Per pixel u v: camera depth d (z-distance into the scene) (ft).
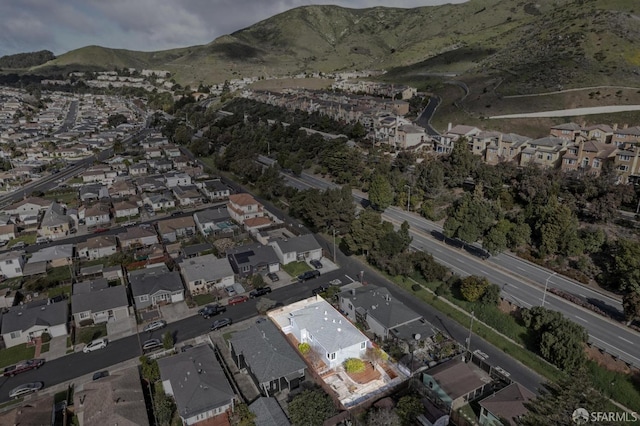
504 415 125.49
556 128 363.76
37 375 157.17
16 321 177.47
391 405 136.36
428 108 551.59
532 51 583.99
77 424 133.28
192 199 337.31
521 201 274.98
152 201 323.98
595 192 251.19
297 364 150.41
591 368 151.53
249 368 152.46
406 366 156.25
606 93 434.71
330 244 261.65
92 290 203.10
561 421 98.12
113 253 251.80
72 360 165.07
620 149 295.07
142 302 198.08
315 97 650.43
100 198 344.28
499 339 172.24
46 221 283.59
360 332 165.99
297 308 191.42
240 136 517.14
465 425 130.82
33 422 126.93
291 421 129.08
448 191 313.53
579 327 156.66
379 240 228.63
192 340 175.52
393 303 185.37
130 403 132.98
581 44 528.63
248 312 194.49
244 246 244.22
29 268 230.68
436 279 210.18
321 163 403.13
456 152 326.85
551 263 217.15
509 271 214.28
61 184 401.90
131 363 162.40
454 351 165.89
